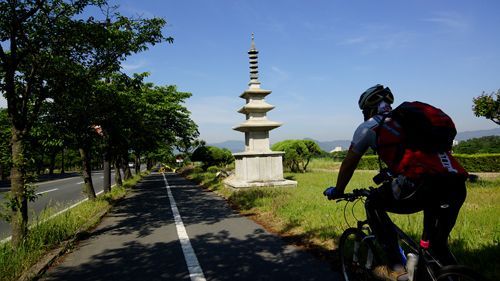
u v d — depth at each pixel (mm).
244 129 17062
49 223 7324
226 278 4688
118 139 14180
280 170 16422
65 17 6781
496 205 8484
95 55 7762
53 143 9578
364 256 3799
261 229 7688
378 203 3188
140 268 5234
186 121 27656
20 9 5953
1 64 5910
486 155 25047
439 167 2641
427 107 2795
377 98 3178
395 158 2799
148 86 23844
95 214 9961
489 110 14086
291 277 4617
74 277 4938
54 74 6836
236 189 15445
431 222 2818
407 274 3002
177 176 38719
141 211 11055
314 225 7121
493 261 4418
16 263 5074
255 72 17203
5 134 6758
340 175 3170
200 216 9688
